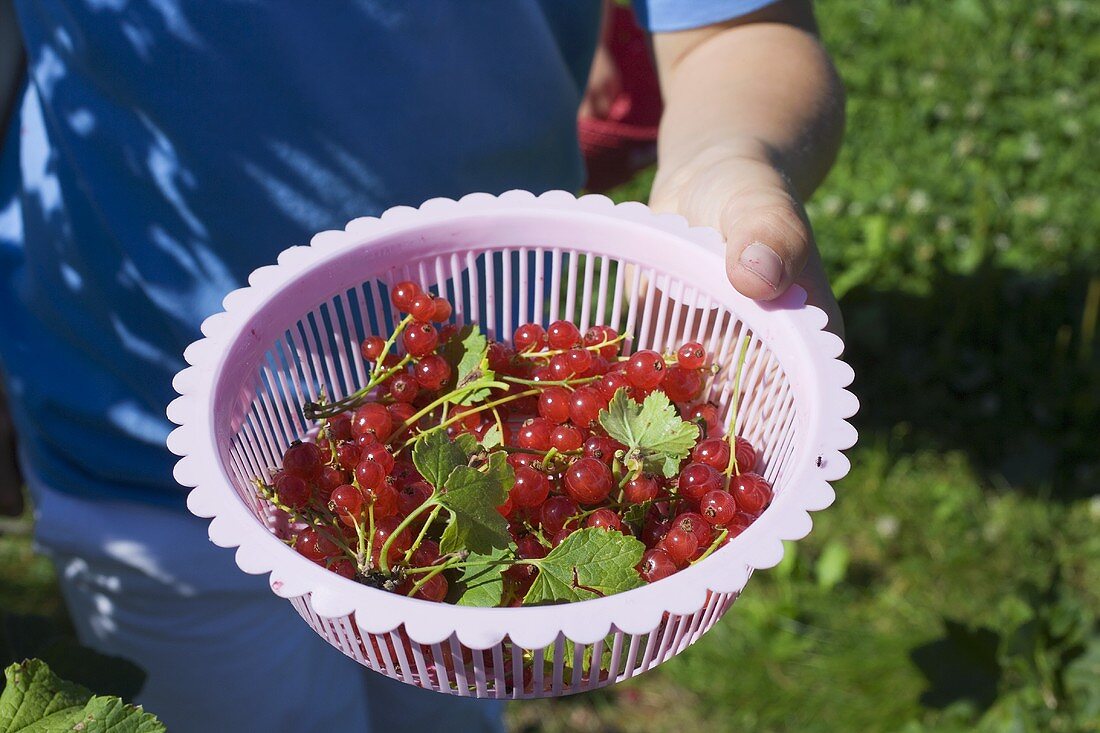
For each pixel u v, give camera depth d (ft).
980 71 3.56
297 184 1.55
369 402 1.40
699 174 1.49
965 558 2.50
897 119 3.45
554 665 1.16
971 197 3.20
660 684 2.36
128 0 1.48
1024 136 3.38
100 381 1.66
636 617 1.09
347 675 1.89
